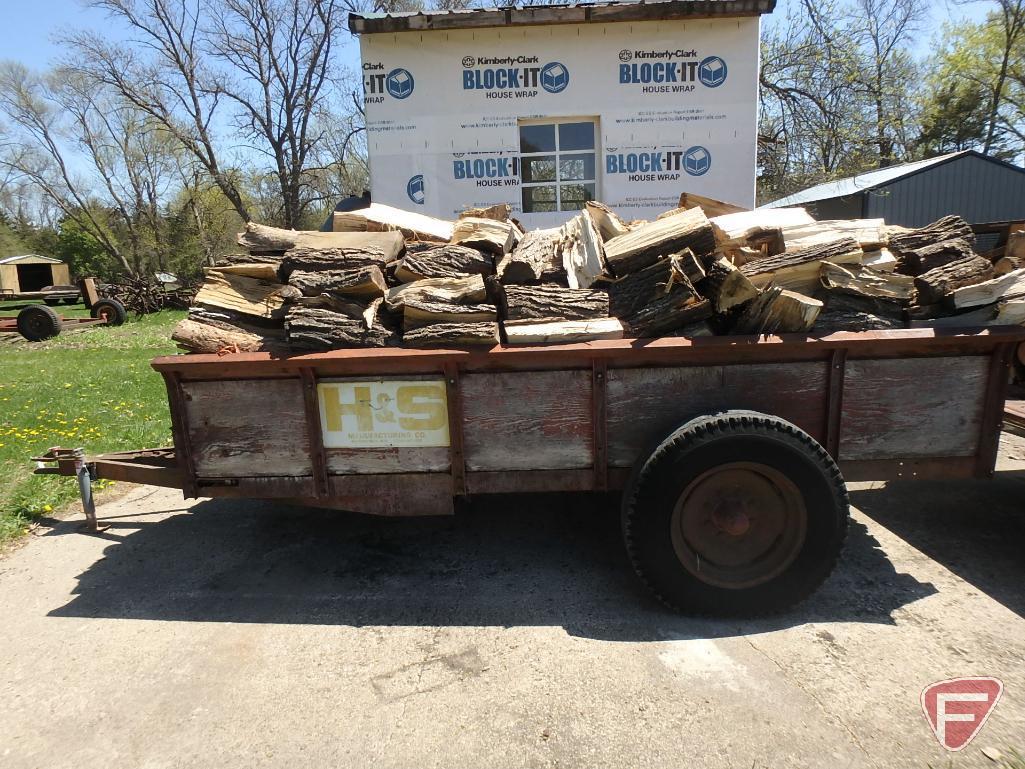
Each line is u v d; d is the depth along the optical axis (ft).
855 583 11.64
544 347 10.39
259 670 9.61
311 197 100.58
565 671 9.34
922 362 10.62
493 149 24.62
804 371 10.68
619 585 11.74
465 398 10.84
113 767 7.83
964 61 92.48
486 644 10.07
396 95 24.25
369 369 10.80
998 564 12.28
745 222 12.61
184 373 11.05
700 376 10.68
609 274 11.39
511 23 23.24
